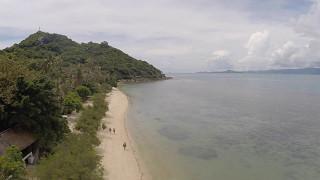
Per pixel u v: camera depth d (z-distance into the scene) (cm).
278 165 5766
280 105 13338
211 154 6350
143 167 5534
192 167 5616
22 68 5816
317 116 10594
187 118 10112
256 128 8725
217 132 8206
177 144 7012
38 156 5206
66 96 9062
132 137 7425
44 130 5375
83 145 5306
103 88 16375
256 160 6031
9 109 5166
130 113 10712
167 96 16512
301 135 7944
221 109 12100
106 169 5275
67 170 4275
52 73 11250
